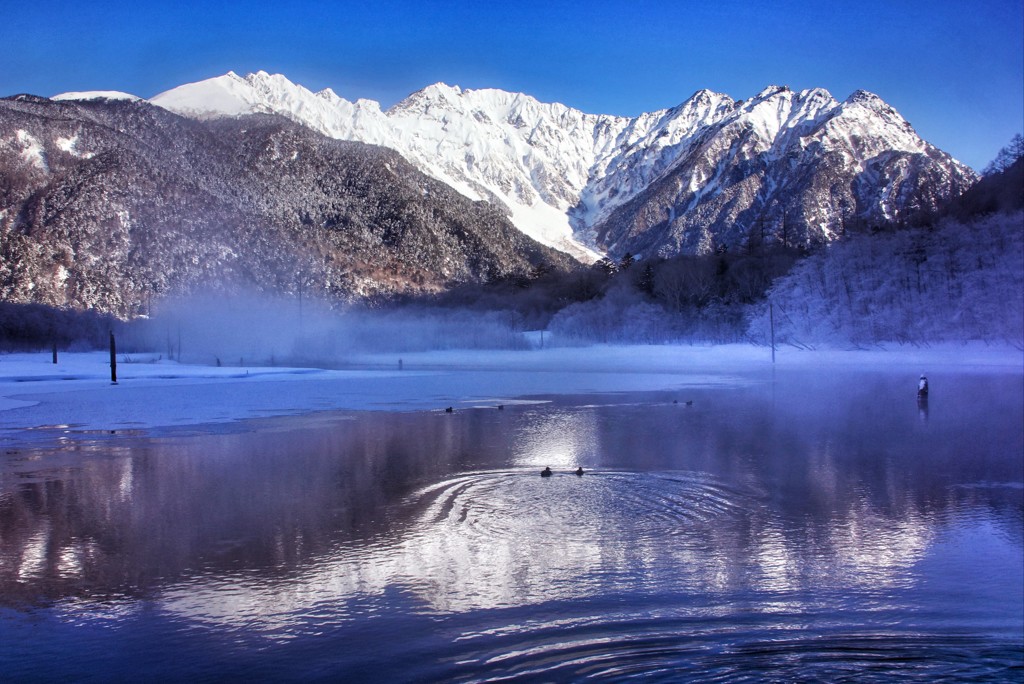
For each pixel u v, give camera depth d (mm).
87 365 75812
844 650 9133
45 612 10156
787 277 106875
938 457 20797
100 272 186000
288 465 19797
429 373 66250
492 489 16891
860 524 14070
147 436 25188
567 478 18031
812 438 24344
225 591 10859
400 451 22000
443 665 8781
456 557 12258
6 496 16281
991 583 11227
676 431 26188
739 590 10945
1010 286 83688
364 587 10992
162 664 8789
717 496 16234
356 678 8500
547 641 9398
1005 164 127125
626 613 10188
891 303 91000
